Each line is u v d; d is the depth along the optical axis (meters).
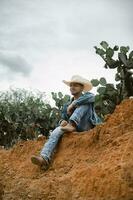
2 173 6.81
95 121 6.42
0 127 12.68
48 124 12.02
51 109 12.09
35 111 12.35
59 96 11.36
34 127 12.24
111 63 7.68
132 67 7.61
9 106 12.72
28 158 6.82
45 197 5.33
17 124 12.52
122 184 4.53
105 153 5.41
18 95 14.18
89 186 4.90
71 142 6.07
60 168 5.84
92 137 5.83
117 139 5.44
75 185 5.09
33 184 5.70
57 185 5.31
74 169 5.55
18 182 6.15
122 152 5.07
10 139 12.68
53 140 6.16
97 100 7.66
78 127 6.32
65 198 5.08
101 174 4.86
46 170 6.04
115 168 4.75
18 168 6.66
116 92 7.70
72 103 6.40
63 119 6.63
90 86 6.51
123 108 5.89
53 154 6.15
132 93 7.69
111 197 4.58
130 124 5.66
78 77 6.52
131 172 4.50
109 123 5.82
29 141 7.19
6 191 6.27
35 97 14.30
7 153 7.38
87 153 5.75
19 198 5.83
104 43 7.80
